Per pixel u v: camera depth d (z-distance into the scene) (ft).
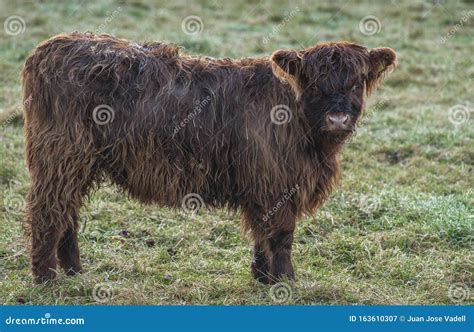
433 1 57.72
